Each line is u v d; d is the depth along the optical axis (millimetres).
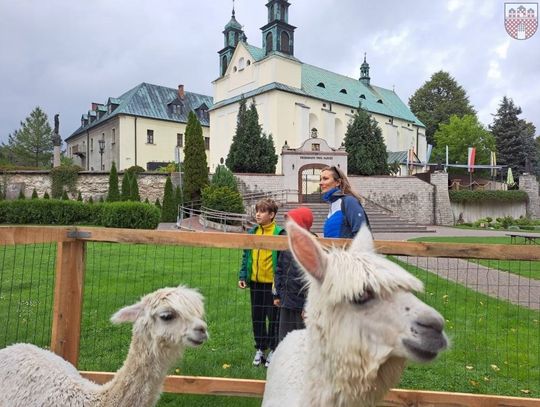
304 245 1885
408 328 1627
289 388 2572
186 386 3994
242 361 5398
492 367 5367
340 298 1730
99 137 59719
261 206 5039
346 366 1728
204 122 61562
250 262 5258
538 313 7957
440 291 9227
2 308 7234
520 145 62656
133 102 55562
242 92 49188
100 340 5949
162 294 3033
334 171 4367
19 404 2967
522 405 3648
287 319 4352
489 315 7699
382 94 65688
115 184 29516
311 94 48938
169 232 3748
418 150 66438
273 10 47062
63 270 3842
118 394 3016
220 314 7102
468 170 54844
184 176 30609
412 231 29797
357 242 2145
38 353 3299
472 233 29094
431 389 4762
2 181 30094
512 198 44375
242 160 37531
